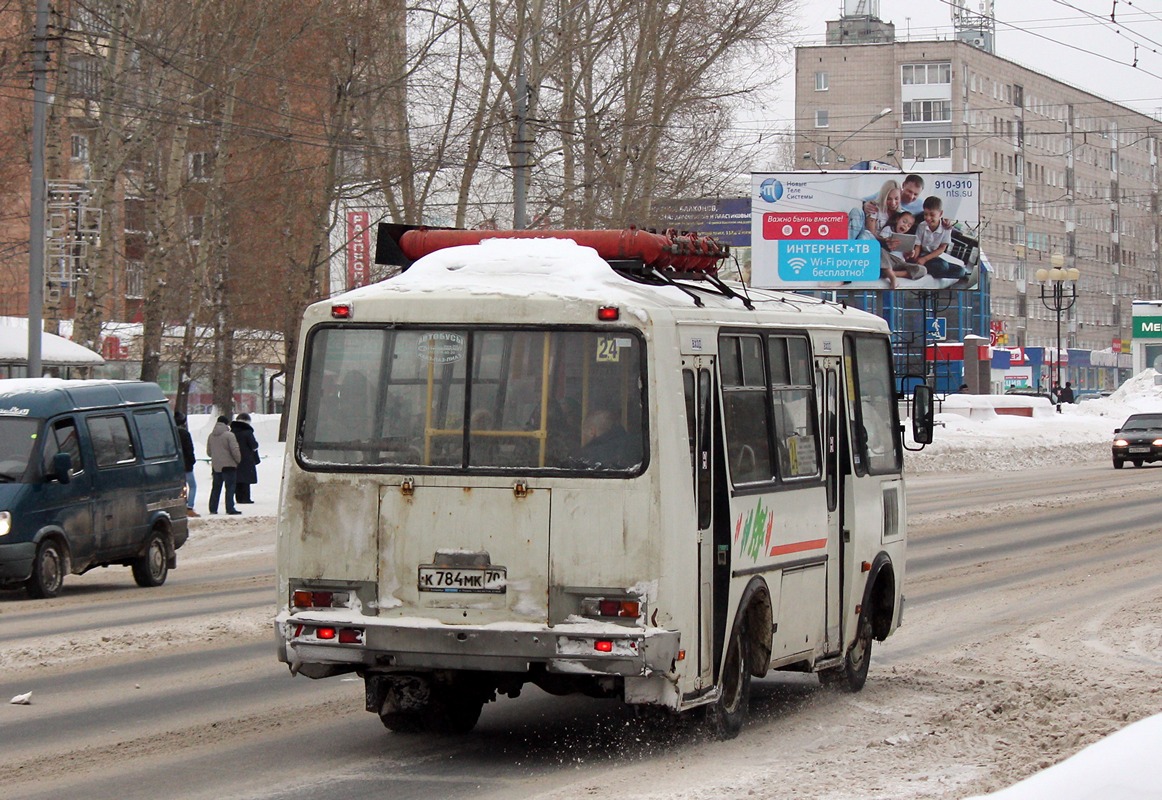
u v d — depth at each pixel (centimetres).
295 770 891
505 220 4631
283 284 4722
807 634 1077
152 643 1409
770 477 1015
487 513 884
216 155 4084
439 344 907
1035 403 6462
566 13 3991
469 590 882
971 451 5034
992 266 11638
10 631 1512
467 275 928
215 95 4041
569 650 865
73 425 1889
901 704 1128
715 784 823
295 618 902
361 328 919
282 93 4278
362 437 909
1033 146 12394
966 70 11469
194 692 1161
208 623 1538
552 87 4612
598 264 927
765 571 996
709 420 927
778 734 1007
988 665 1326
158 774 877
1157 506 3175
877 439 1241
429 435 900
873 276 6238
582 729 1025
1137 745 427
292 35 4147
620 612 864
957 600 1788
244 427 3108
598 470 874
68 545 1853
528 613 874
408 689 978
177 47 3834
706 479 914
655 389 876
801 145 11694
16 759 917
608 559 867
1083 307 13088
